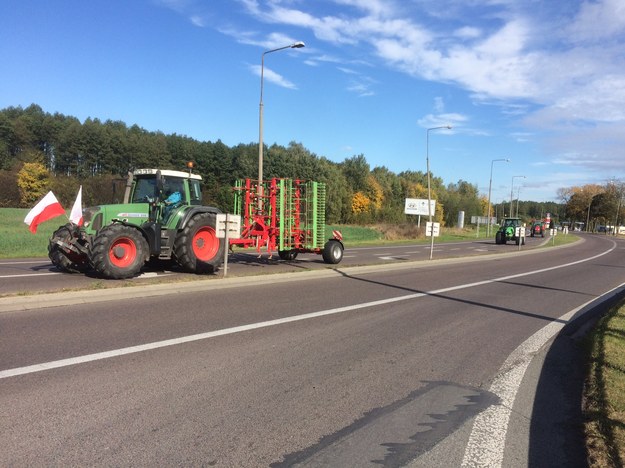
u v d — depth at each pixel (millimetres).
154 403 4379
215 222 13375
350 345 6625
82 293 8883
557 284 14711
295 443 3750
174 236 12766
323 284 12406
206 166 72875
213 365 5500
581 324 8695
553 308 10328
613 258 28219
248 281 11961
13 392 4492
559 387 5305
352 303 9773
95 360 5480
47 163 77250
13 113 87750
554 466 3561
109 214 12008
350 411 4406
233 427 3975
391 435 3965
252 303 9312
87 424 3908
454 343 6996
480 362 6125
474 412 4520
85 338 6355
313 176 68375
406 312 9109
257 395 4684
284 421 4129
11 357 5484
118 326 7055
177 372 5215
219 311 8422
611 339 7086
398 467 3465
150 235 12102
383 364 5840
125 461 3375
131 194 13281
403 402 4676
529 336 7625
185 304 8914
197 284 10758
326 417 4254
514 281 14961
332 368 5602
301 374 5348
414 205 48375
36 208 11250
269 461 3461
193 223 12852
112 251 11305
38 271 12828
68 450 3490
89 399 4402
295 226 16219
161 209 12680
